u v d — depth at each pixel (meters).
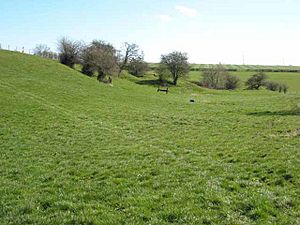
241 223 13.24
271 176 19.20
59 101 49.94
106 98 59.41
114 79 103.19
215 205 14.93
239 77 152.88
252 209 14.45
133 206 15.09
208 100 79.06
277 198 15.54
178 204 15.14
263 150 25.52
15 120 37.16
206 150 26.97
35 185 18.64
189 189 17.09
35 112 41.31
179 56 137.38
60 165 22.92
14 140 30.02
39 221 13.75
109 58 100.75
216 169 21.06
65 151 26.69
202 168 21.39
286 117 43.34
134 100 62.88
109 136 32.72
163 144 29.47
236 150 26.19
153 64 170.00
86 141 30.36
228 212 14.18
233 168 21.25
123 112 48.06
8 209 15.03
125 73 147.12
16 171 21.47
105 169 21.56
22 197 16.59
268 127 36.47
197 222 13.45
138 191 17.14
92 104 51.75
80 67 107.81
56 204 15.35
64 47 101.19
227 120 43.44
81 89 63.56
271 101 67.50
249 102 68.62
